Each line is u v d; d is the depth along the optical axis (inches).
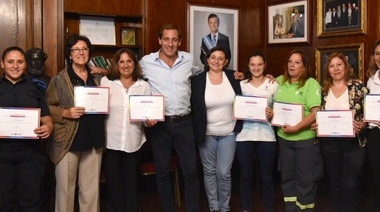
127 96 126.3
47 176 135.3
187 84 133.0
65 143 117.0
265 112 133.0
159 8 176.9
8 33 150.5
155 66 130.2
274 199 170.7
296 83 131.9
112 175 128.6
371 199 159.3
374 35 157.9
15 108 108.8
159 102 125.9
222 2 193.0
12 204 112.7
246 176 138.6
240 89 137.7
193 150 133.0
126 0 170.6
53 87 118.6
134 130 127.3
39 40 154.3
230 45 196.9
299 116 128.6
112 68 127.8
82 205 123.9
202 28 188.2
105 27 172.9
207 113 135.3
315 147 129.6
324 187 178.7
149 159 173.8
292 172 134.0
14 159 110.0
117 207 130.0
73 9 159.6
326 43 175.9
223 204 140.8
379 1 155.8
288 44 192.5
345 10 166.9
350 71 127.3
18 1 150.8
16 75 110.5
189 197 134.8
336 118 122.6
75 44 117.6
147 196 177.8
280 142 135.0
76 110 115.0
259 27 202.7
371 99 119.6
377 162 123.1
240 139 137.3
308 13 181.0
